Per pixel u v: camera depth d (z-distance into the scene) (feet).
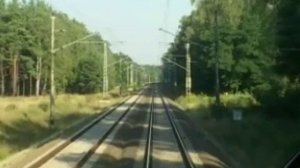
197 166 88.84
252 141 111.04
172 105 303.89
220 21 218.79
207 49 292.81
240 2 196.34
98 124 179.93
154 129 162.50
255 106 170.09
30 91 392.68
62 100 266.77
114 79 532.32
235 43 258.16
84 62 444.55
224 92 273.13
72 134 143.43
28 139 131.03
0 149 106.01
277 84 149.07
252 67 249.55
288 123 130.00
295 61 117.60
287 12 114.62
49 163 91.97
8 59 361.10
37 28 375.45
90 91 442.50
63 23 472.44
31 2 403.34
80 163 93.97
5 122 149.89
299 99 139.95
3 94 365.20
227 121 155.94
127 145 123.95
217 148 113.60
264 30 132.05
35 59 378.53
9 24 359.05
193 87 348.18
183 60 419.54
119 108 276.21
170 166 90.68
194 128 162.61
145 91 630.74
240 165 89.76
